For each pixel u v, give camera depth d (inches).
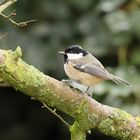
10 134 549.3
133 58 471.2
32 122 553.9
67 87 283.9
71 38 518.6
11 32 509.0
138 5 480.7
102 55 491.5
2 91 547.8
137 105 430.3
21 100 550.9
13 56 270.7
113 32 478.6
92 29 512.1
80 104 286.5
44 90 278.7
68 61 368.2
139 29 476.1
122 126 294.2
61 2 525.3
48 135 558.9
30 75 274.4
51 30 518.3
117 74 450.6
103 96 439.2
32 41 512.1
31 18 520.7
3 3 286.5
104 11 497.4
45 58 506.3
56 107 289.3
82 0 519.2
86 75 361.1
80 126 292.7
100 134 536.7
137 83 439.2
